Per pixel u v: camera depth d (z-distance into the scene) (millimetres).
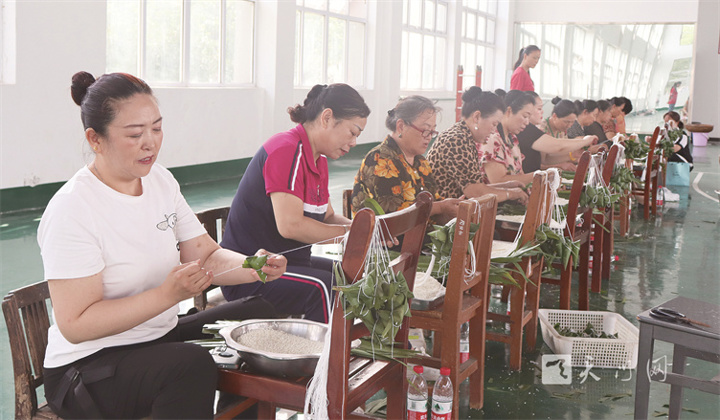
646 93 16234
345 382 1645
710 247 5621
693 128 15070
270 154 2410
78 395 1570
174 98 7883
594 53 16484
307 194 2475
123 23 7395
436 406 2262
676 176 8805
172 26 8016
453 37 14828
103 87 1571
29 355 1683
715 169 11109
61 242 1554
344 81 11469
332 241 2436
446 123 14188
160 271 1733
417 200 1897
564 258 3164
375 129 12172
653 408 2615
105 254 1624
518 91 3982
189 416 1567
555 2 16625
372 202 2238
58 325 1561
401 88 13430
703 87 16562
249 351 1621
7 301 1608
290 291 2350
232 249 2504
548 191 3068
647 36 16047
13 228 5500
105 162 1634
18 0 5906
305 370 1631
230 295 2436
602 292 4285
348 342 1641
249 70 9406
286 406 1645
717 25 15891
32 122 6160
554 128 5434
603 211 4230
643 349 2078
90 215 1591
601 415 2551
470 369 2449
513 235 3254
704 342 1949
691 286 4453
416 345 2744
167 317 1781
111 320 1552
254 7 9289
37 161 6250
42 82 6223
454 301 2266
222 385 1689
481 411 2561
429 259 2574
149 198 1739
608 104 7184
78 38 6551
